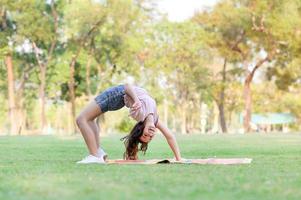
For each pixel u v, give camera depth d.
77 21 43.72
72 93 46.97
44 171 6.47
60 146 16.45
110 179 5.30
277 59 53.47
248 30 51.72
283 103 69.06
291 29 49.69
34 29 42.50
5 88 49.44
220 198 3.89
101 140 23.48
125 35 45.81
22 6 41.97
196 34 53.31
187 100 60.28
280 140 23.36
